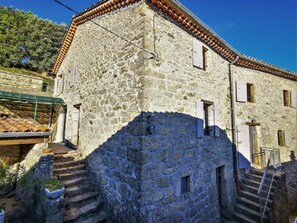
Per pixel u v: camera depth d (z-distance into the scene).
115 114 4.38
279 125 7.99
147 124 3.62
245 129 6.70
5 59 12.84
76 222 3.72
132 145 3.71
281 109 8.23
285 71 8.23
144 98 3.62
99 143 4.88
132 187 3.56
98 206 4.22
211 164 5.23
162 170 3.78
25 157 4.85
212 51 5.91
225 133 6.06
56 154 5.55
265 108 7.64
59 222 3.28
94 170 4.92
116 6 4.81
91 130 5.37
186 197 4.23
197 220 4.41
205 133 5.60
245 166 6.52
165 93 4.07
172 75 4.30
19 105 7.75
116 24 4.85
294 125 8.59
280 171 6.64
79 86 6.69
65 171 4.90
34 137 4.12
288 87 8.85
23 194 4.16
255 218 5.31
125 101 4.10
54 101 7.72
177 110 4.31
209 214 4.81
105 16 5.46
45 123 8.56
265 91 7.82
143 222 3.29
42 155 3.92
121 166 3.96
